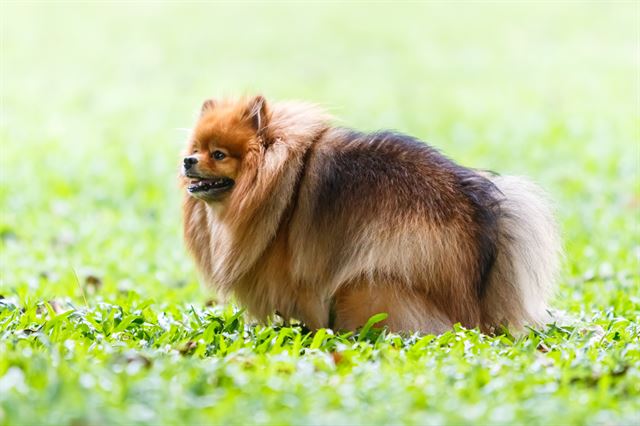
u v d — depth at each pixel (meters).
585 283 15.09
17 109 33.00
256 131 11.20
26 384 7.63
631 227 19.39
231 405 7.15
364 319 10.67
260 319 11.55
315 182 10.99
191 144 11.48
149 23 46.44
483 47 41.47
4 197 22.84
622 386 7.93
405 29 44.88
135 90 35.97
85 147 28.33
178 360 8.53
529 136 28.64
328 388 7.70
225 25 46.03
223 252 11.32
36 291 13.91
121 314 10.95
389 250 10.59
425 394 7.49
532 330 10.51
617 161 25.31
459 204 10.89
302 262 10.96
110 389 7.39
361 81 36.78
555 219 11.88
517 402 7.43
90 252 18.47
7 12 47.59
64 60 40.22
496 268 11.03
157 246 19.19
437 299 10.65
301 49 41.97
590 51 39.75
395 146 11.21
